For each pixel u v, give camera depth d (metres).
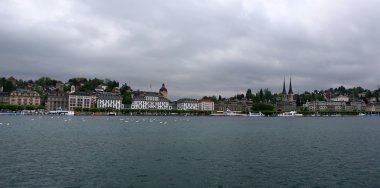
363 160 73.56
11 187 50.06
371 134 143.88
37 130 145.38
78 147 89.44
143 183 53.12
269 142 106.06
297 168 64.62
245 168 64.12
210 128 176.25
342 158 75.88
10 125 178.50
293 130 167.00
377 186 52.81
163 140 108.94
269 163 69.12
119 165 65.62
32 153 78.50
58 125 184.38
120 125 193.12
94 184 52.25
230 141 107.88
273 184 53.31
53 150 83.50
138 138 114.69
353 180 56.12
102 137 117.06
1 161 68.12
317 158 75.56
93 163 67.31
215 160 71.56
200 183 53.47
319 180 55.94
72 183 52.59
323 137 126.88
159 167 64.19
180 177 56.91
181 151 83.56
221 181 54.69
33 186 50.66
